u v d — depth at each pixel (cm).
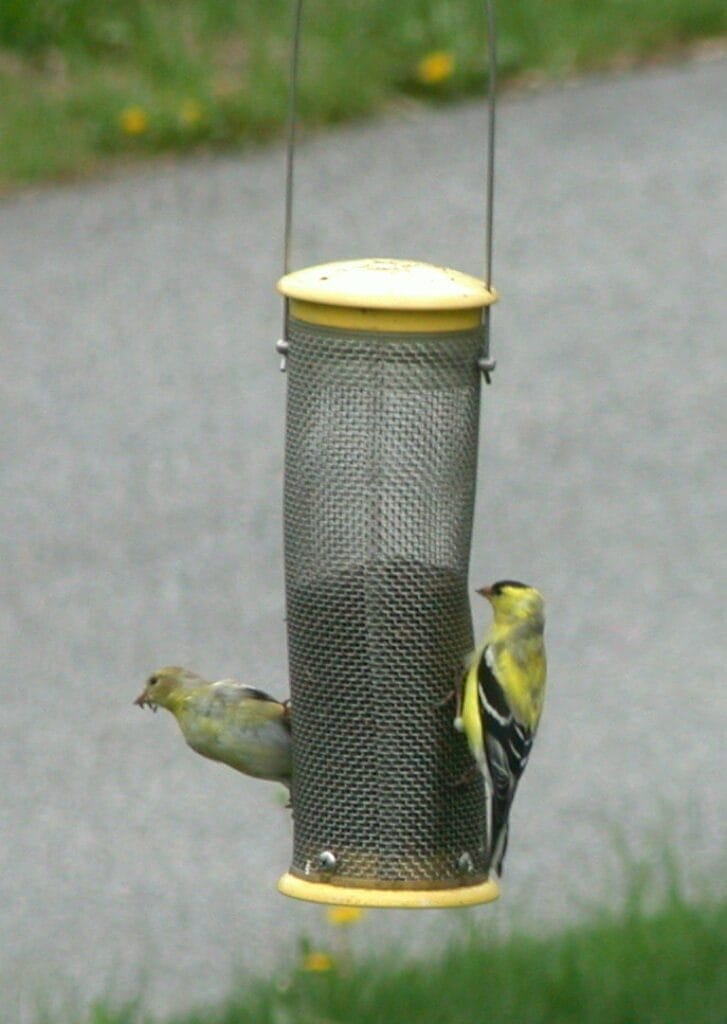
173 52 2020
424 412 802
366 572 809
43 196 1867
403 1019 829
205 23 2067
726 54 2184
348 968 864
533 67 2116
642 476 1544
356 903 792
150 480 1509
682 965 859
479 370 809
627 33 2183
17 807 1165
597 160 1984
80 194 1870
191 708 808
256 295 1744
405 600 809
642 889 950
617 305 1778
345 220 1853
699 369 1686
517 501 1518
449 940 891
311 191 1892
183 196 1875
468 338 802
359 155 1955
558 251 1844
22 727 1236
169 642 1327
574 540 1470
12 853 1121
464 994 845
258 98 1981
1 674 1289
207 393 1620
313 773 809
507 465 1562
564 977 848
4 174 1883
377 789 806
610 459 1566
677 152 1998
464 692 802
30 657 1309
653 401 1641
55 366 1650
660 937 888
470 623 831
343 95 2017
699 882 970
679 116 2062
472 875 818
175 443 1554
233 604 1366
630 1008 831
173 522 1458
